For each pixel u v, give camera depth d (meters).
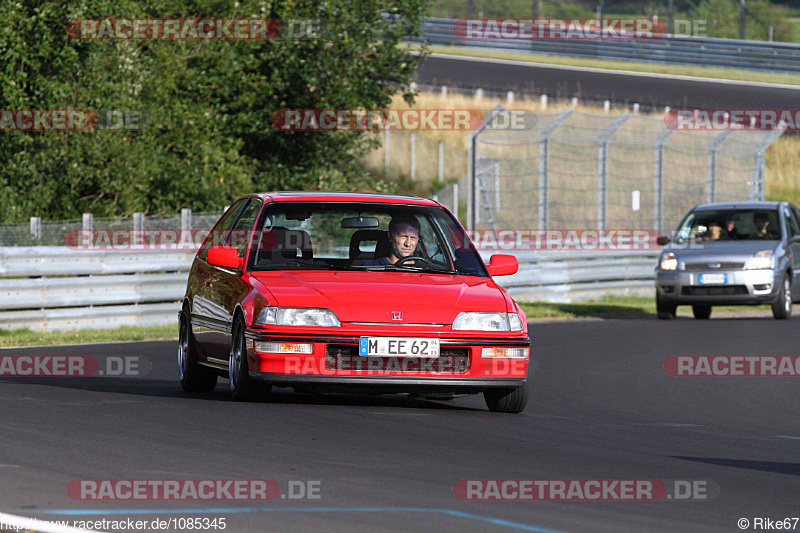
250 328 26.89
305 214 29.73
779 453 23.75
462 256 30.14
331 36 82.50
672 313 63.34
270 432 23.69
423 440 23.36
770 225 64.31
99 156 71.31
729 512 17.66
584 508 17.61
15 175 70.44
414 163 118.56
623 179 121.19
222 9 80.12
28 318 51.28
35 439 22.47
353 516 16.67
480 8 179.75
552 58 166.38
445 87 134.38
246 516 16.59
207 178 77.31
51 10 70.00
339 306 26.66
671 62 161.38
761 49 155.50
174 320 57.28
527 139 85.44
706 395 34.66
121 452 21.17
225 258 28.67
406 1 87.38
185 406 27.38
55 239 60.44
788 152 135.25
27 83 70.56
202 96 81.25
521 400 28.44
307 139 87.06
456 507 17.39
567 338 51.06
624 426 27.30
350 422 25.42
